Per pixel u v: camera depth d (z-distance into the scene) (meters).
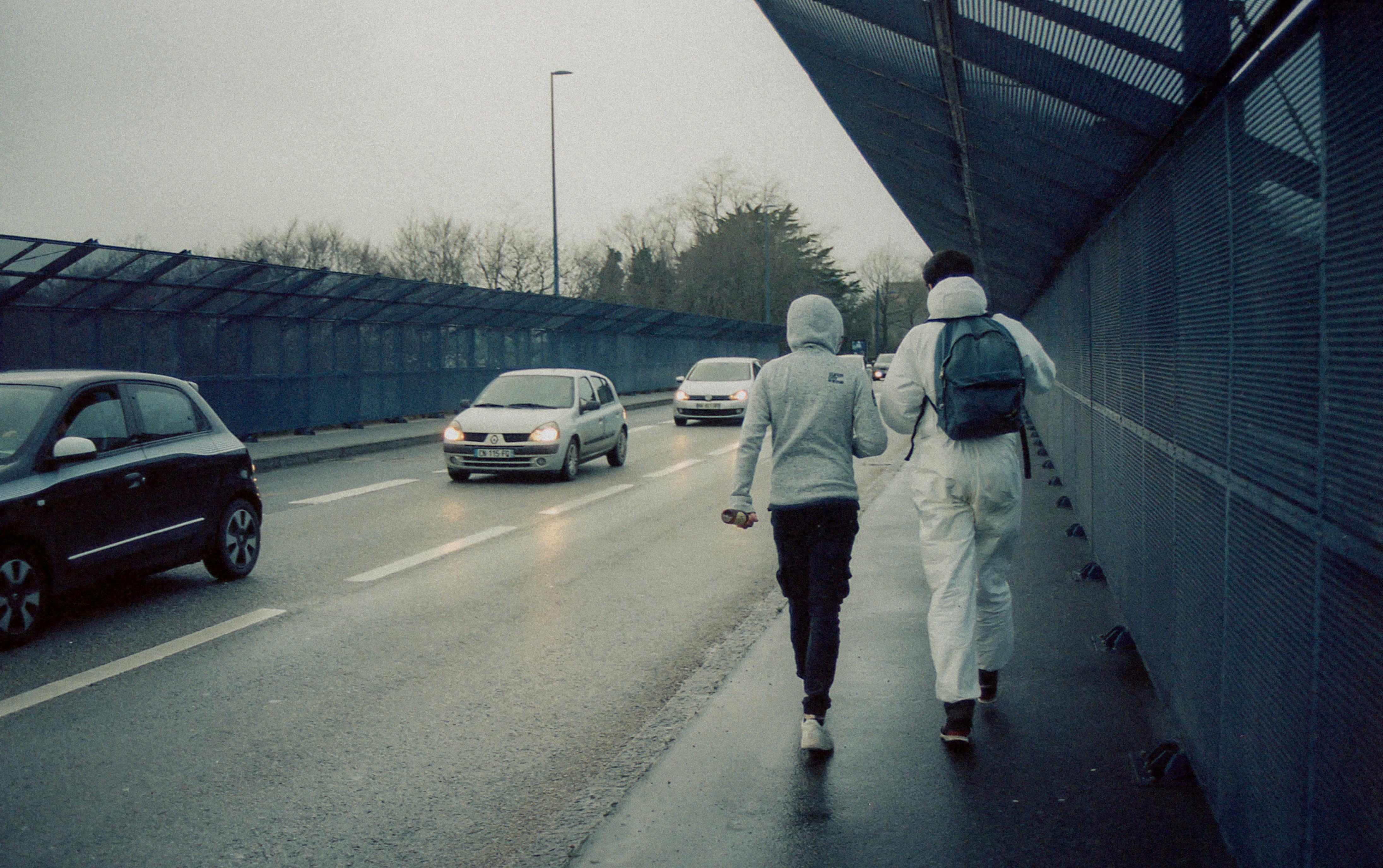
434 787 3.80
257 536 7.79
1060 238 9.34
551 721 4.52
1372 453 1.81
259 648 5.70
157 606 6.71
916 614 6.04
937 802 3.44
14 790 3.77
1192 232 3.54
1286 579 2.37
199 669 5.30
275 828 3.46
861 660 5.13
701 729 4.19
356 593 7.11
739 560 8.34
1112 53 3.63
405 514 10.88
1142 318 4.75
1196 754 3.47
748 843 3.16
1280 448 2.42
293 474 14.88
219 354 18.38
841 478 3.99
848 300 97.81
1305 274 2.23
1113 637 5.25
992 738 4.02
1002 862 3.01
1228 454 2.97
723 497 12.20
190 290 17.14
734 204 77.12
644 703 4.76
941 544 3.99
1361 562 1.85
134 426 6.75
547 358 31.66
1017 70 4.80
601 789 3.60
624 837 3.21
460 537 9.46
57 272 14.43
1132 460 5.09
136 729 4.43
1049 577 6.95
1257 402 2.64
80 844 3.34
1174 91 3.49
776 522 4.05
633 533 9.68
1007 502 3.96
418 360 24.75
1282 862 2.38
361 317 22.44
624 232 77.94
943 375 3.85
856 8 5.71
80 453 6.02
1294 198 2.32
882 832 3.22
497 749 4.18
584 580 7.56
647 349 40.53
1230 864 2.97
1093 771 3.68
